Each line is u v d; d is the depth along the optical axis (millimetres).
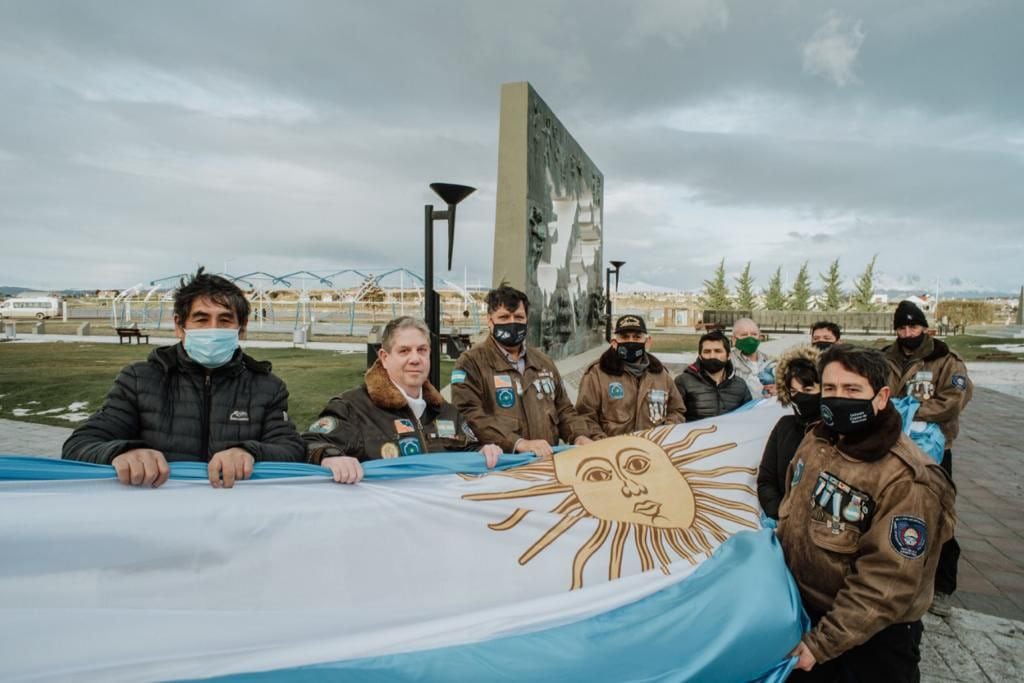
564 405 4285
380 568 2305
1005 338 35125
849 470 2197
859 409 2125
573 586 2494
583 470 3012
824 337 5480
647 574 2443
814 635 2078
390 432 3072
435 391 3357
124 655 1832
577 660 1986
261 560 2139
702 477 3172
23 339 29641
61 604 1868
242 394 2529
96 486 2041
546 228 9891
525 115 8695
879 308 57250
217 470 2197
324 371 17203
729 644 2029
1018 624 4039
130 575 1963
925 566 2119
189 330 2418
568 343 12625
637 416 4527
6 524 1856
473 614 2199
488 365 3953
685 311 50156
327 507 2338
